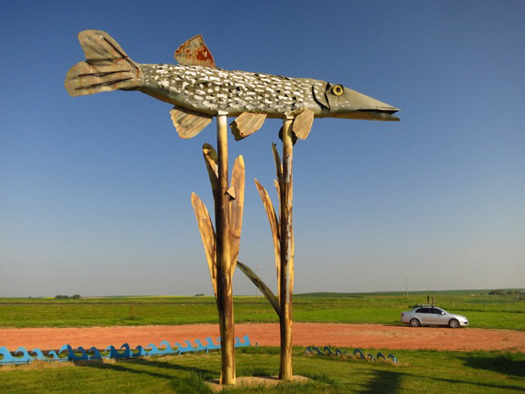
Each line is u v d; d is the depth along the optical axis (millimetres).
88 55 7355
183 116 8062
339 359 12031
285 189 8500
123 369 9242
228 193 7988
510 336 19016
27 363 9648
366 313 33281
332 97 9062
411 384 8672
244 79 8445
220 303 7906
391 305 44781
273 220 8516
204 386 7289
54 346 13930
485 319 27594
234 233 8070
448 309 35969
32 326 20047
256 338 17750
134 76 7652
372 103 9281
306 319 27797
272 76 8789
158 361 10617
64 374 8516
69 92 7203
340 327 22984
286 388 7461
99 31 7426
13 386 7379
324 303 47156
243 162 8352
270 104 8508
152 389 7293
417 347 15414
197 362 10625
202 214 8141
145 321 23984
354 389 7754
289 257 8375
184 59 8203
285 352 8211
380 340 17422
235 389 7344
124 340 16078
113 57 7508
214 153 8266
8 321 22141
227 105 8195
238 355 12391
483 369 11375
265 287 8375
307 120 8672
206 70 8227
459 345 16062
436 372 10570
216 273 7992
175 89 7855
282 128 8766
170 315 30094
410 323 23797
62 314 26906
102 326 21328
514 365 11828
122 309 32219
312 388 7629
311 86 8992
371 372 9945
